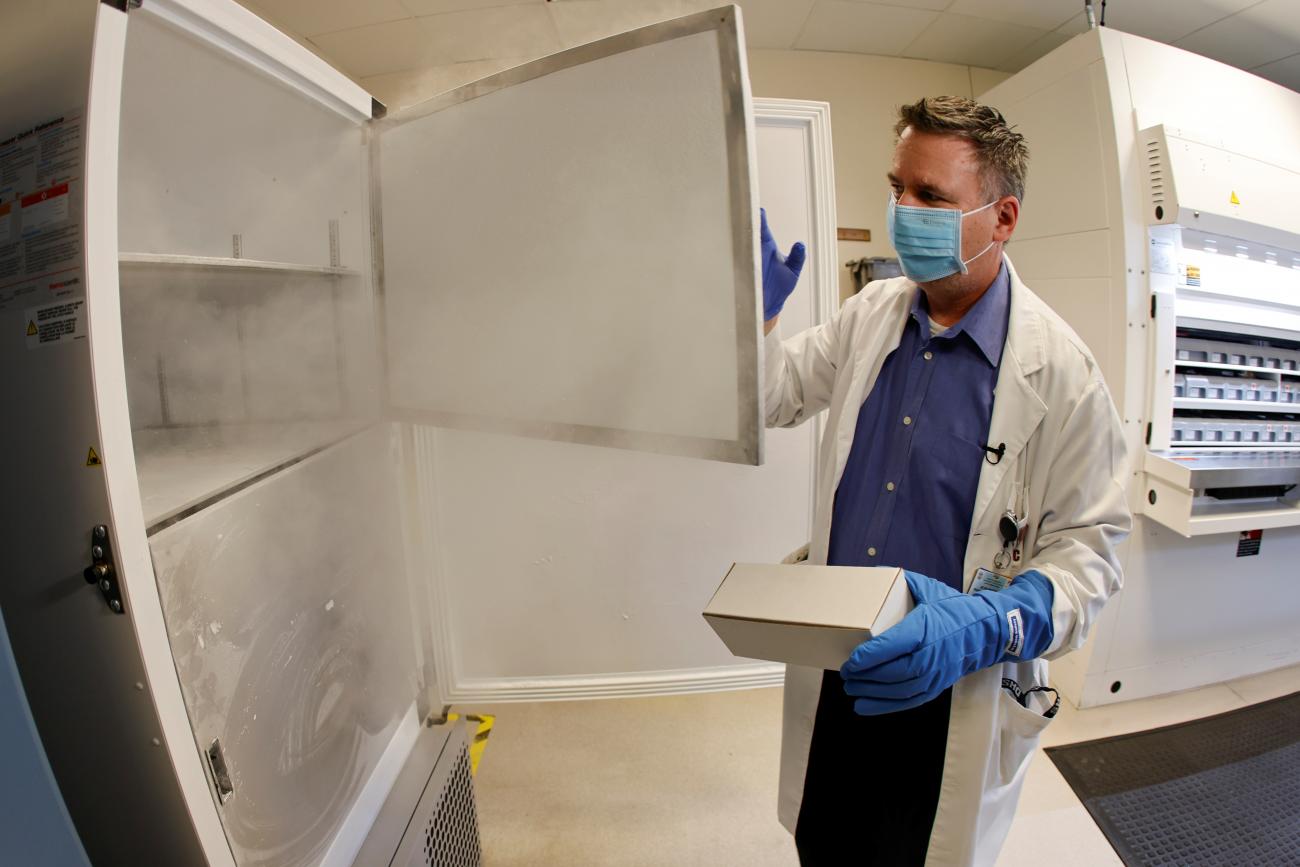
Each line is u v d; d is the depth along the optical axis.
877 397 0.95
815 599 0.70
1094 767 1.53
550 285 0.78
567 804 1.44
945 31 2.00
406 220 0.95
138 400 0.77
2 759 0.50
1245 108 1.67
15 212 0.53
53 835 0.53
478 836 1.28
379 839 0.95
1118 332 1.54
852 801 0.95
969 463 0.85
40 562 0.55
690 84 0.59
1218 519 1.50
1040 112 1.70
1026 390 0.82
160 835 0.60
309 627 0.89
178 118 0.80
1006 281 0.91
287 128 0.89
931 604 0.73
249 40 0.69
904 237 0.83
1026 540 0.88
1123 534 0.82
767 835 1.35
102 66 0.49
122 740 0.58
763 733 1.67
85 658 0.56
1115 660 1.74
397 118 0.92
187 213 0.83
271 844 0.76
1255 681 1.90
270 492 0.80
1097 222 1.56
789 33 2.01
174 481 0.73
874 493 0.93
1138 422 1.57
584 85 0.68
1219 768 1.52
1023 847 1.31
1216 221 1.48
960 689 0.83
